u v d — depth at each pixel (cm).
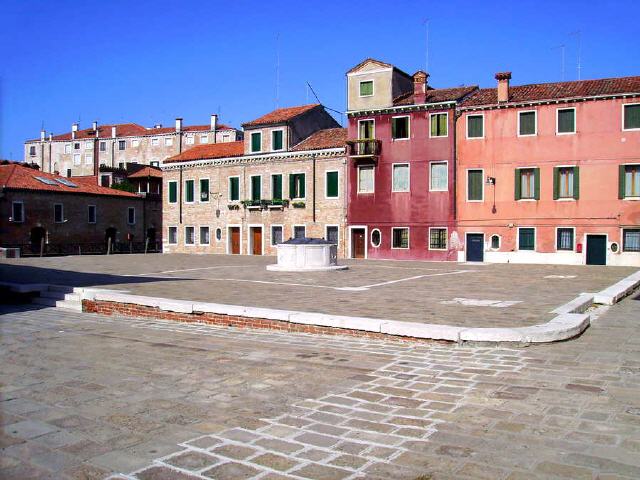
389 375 717
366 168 4172
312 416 569
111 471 445
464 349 852
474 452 469
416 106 3922
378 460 458
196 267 2934
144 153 8644
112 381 710
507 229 3684
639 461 443
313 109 4825
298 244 2647
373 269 2805
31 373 755
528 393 621
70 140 9088
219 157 4869
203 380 710
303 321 1027
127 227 6319
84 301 1411
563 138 3525
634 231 3381
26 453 482
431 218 3916
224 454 477
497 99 3750
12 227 5209
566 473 425
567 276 2348
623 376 679
